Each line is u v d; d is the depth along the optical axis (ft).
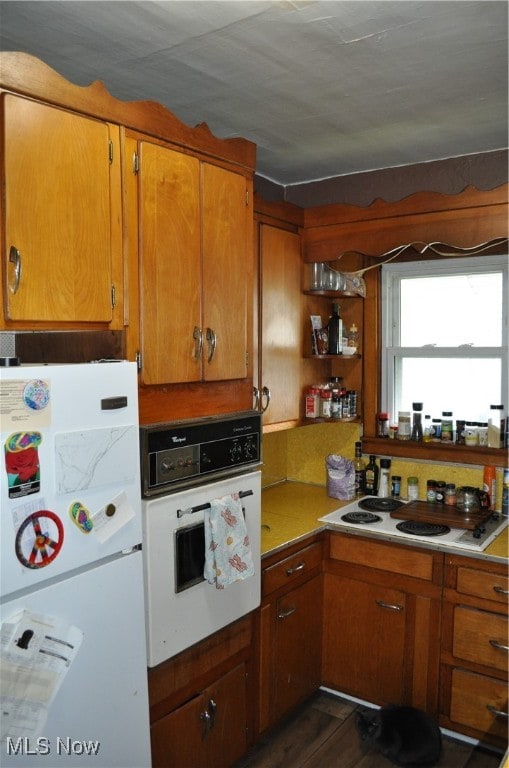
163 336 6.21
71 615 4.74
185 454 6.42
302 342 9.83
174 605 6.33
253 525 7.42
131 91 6.91
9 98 4.72
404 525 8.91
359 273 10.31
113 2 4.99
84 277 5.36
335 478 10.44
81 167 5.30
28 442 4.35
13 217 4.78
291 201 10.92
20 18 5.25
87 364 4.84
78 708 4.83
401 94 6.96
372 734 8.28
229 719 7.36
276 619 8.19
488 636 7.89
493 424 9.62
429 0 4.96
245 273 7.36
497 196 8.02
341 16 5.22
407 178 9.72
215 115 7.63
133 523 5.26
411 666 8.55
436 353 10.11
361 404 10.82
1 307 4.76
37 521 4.44
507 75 6.46
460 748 8.15
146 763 5.49
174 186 6.27
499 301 9.59
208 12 5.16
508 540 8.33
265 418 9.01
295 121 7.86
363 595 8.91
